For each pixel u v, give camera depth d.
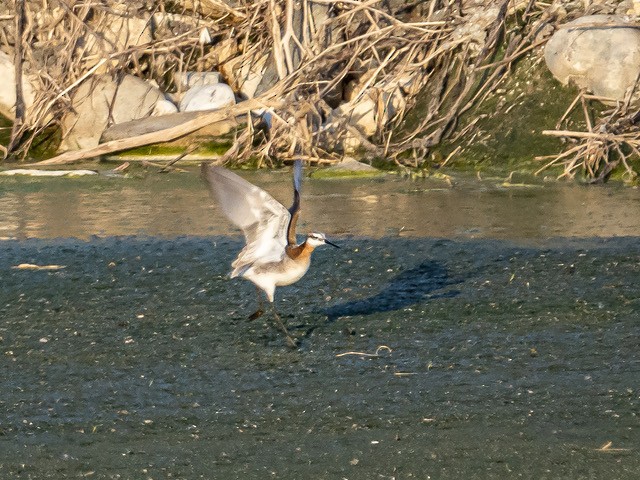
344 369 11.06
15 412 10.14
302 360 11.34
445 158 22.53
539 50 23.22
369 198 19.55
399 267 14.58
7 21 25.75
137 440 9.50
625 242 15.52
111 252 15.59
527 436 9.37
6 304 13.32
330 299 13.33
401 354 11.45
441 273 14.29
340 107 23.64
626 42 21.72
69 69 24.80
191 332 12.25
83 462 9.09
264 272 10.98
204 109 24.31
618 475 8.62
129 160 23.64
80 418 9.99
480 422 9.69
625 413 9.78
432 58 23.75
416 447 9.23
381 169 22.38
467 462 8.92
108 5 25.67
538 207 18.31
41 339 12.11
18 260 15.24
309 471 8.85
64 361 11.47
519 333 12.02
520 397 10.24
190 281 14.11
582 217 17.36
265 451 9.24
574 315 12.53
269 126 23.66
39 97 24.44
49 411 10.16
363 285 13.85
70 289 13.87
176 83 25.66
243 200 10.37
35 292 13.75
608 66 21.73
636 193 19.23
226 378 10.91
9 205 19.20
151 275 14.42
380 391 10.47
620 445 9.12
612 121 21.34
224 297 13.46
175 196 19.88
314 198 19.64
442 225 17.09
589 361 11.12
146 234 16.73
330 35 24.50
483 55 23.02
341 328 12.29
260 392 10.52
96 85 24.72
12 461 9.11
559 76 22.47
